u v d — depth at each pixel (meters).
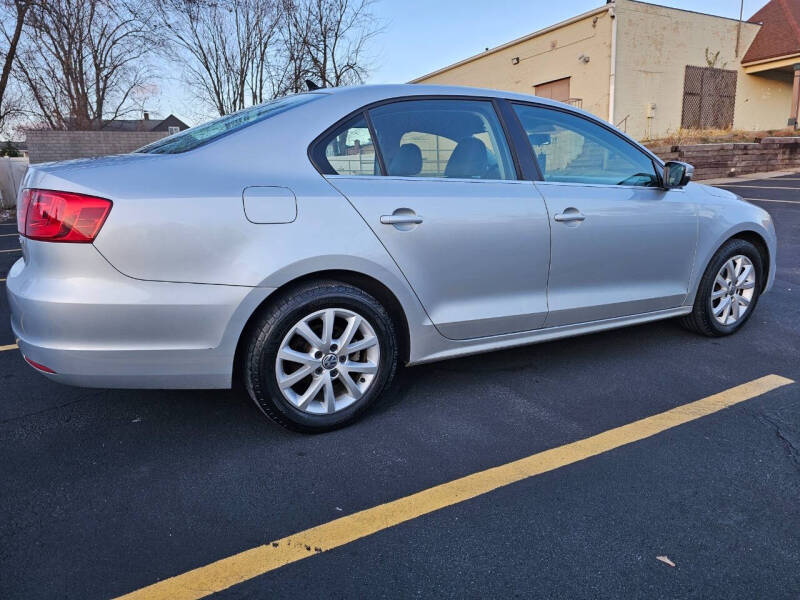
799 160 16.27
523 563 1.80
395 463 2.39
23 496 2.15
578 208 3.08
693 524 1.98
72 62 21.30
